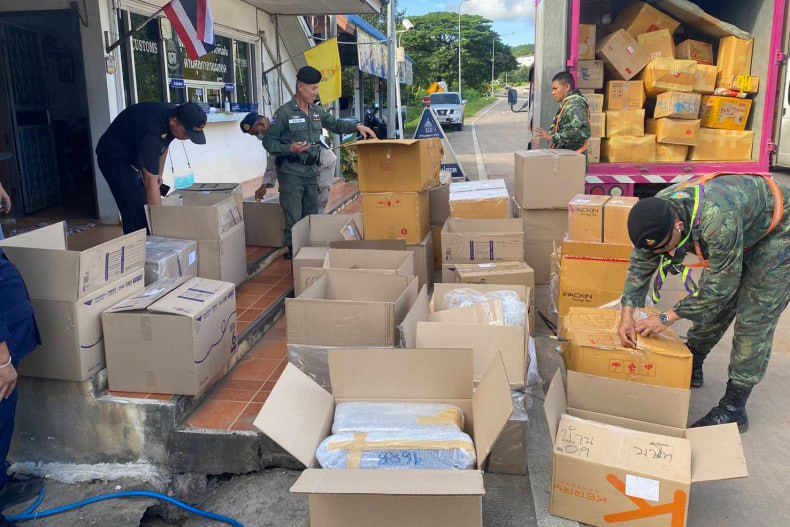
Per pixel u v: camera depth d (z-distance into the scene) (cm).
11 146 588
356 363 251
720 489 270
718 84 619
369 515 207
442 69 6103
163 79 655
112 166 422
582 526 245
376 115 1741
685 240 259
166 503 273
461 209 495
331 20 1055
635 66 604
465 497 202
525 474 280
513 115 3769
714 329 328
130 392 292
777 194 272
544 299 468
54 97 727
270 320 407
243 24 823
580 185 468
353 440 226
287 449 214
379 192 445
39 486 280
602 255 383
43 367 279
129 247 307
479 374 276
